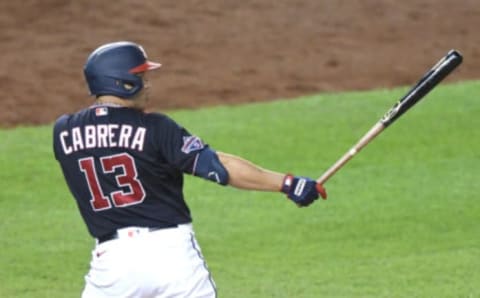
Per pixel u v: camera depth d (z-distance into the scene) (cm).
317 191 2308
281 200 4309
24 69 6016
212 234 3928
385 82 5909
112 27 6700
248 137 5009
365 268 3553
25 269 3603
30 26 6700
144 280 2275
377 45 6512
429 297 3247
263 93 5756
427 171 4569
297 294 3306
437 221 4003
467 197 4247
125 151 2289
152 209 2295
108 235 2309
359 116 5288
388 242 3812
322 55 6331
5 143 4978
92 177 2306
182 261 2283
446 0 7362
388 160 4719
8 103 5553
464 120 5191
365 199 4269
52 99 5628
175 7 7056
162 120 2306
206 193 4394
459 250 3703
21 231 3984
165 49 6378
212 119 5300
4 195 4359
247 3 7194
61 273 3572
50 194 4381
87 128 2325
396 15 7050
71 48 6359
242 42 6525
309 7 7144
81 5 7006
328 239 3862
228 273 3531
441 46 6494
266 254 3725
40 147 4931
